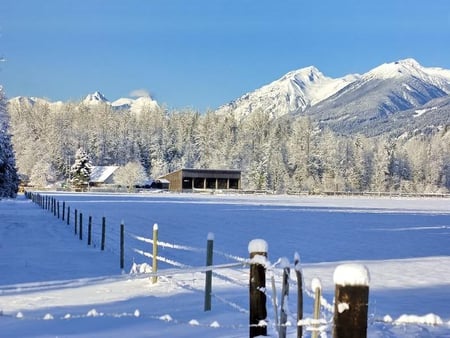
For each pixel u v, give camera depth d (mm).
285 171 123375
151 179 119812
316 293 4902
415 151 138875
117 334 6582
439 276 12891
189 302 8945
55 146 123938
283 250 18125
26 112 139625
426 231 27734
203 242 19719
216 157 133625
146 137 138125
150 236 21453
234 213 39312
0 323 7281
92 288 10500
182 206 48062
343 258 16328
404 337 6703
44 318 7449
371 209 52688
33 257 15258
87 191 98812
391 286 11422
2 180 56844
